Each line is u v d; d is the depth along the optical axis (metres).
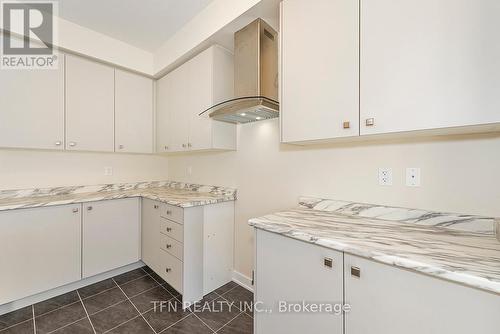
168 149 2.53
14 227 1.71
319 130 1.22
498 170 0.99
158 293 2.01
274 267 1.19
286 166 1.80
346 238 0.97
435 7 0.88
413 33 0.93
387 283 0.83
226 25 1.70
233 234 2.21
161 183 3.13
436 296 0.73
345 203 1.44
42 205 1.81
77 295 1.96
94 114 2.31
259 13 1.57
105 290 2.04
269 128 1.92
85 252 2.05
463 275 0.66
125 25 2.12
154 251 2.21
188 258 1.84
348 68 1.11
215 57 1.97
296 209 1.58
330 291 0.98
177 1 1.80
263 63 1.68
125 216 2.33
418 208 1.19
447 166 1.11
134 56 2.49
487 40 0.78
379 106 1.02
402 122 0.96
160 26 2.14
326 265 0.99
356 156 1.41
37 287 1.80
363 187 1.38
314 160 1.62
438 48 0.87
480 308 0.66
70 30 2.06
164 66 2.43
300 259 1.08
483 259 0.76
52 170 2.32
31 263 1.78
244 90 1.71
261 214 1.98
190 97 2.20
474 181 1.04
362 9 1.06
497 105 0.76
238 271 2.18
